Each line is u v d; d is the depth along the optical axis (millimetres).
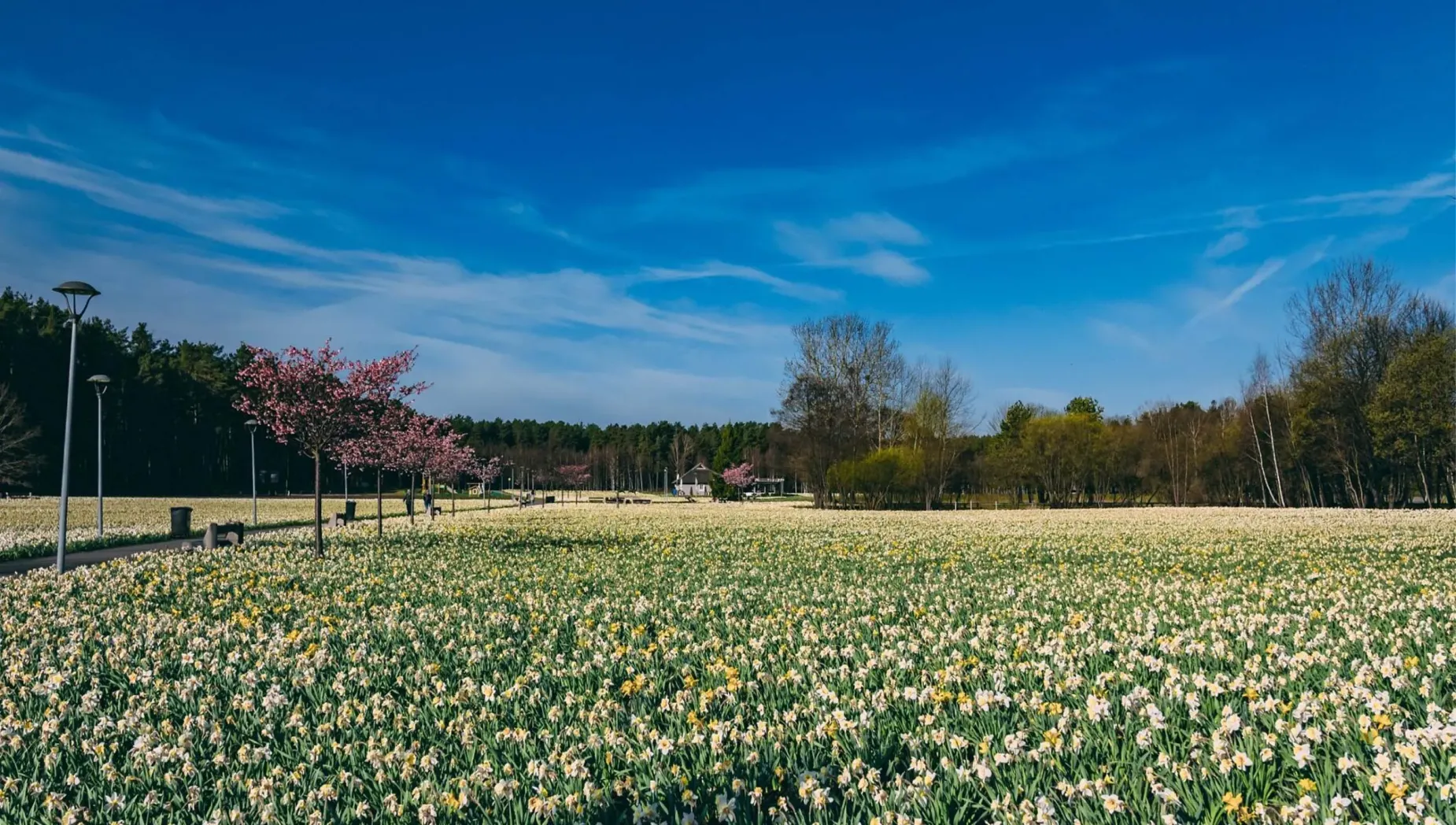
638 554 26438
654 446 181125
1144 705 7031
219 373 112625
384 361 26922
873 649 10477
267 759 6859
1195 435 80375
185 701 8625
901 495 75062
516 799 5777
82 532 37594
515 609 15102
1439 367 57406
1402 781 5094
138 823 5805
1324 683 7477
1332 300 65250
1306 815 4918
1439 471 64375
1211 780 5629
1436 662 8234
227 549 27781
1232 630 10688
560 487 158625
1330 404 64000
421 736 7398
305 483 125500
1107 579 18422
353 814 5723
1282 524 38688
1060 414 97875
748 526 42281
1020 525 41969
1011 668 8797
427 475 60094
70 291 22969
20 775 6688
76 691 9242
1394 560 21125
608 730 7055
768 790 5980
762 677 8922
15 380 82688
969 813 5621
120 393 96375
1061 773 5930
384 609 15203
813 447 76062
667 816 5574
